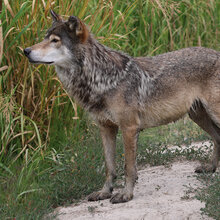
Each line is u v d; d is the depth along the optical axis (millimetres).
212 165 9977
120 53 9039
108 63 8641
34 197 9031
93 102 8781
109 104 8672
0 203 8883
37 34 10812
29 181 9711
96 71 8578
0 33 9945
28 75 10961
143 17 15461
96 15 11898
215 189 8352
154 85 9062
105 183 9211
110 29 12438
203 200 8031
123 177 10352
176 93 9273
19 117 10273
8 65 10852
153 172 10359
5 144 10055
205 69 9336
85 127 12570
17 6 10719
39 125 11125
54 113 11375
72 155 10391
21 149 10898
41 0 11133
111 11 12047
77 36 8422
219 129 9992
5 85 10898
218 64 9383
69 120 11875
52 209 8695
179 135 13109
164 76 9172
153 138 13211
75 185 9398
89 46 8578
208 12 17125
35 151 10781
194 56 9453
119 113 8680
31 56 8344
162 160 10945
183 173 10000
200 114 10062
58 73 8969
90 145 11359
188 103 9461
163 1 15664
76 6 11766
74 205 8992
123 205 8477
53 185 9484
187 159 11000
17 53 10898
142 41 15898
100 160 10594
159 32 16281
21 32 10031
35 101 11258
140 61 9258
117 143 11875
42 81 10961
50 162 10758
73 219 8102
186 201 8211
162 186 9297
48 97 11242
